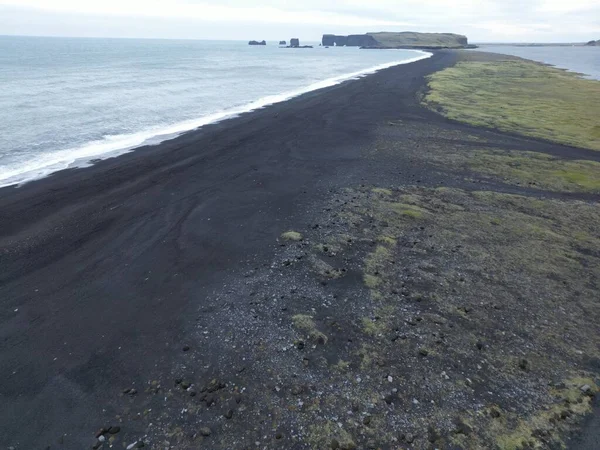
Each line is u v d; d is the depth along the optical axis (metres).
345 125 36.41
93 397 9.18
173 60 123.88
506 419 8.80
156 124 35.84
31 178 22.33
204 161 25.64
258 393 9.27
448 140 32.34
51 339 10.91
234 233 16.61
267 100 49.88
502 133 35.16
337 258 14.87
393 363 10.23
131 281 13.44
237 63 117.06
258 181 22.44
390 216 18.36
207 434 8.27
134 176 22.88
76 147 28.33
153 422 8.56
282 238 16.22
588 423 8.77
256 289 13.02
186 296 12.69
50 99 45.88
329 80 73.94
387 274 13.98
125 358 10.29
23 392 9.30
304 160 26.30
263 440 8.19
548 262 15.05
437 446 8.14
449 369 10.10
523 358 10.52
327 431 8.39
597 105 48.66
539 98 53.88
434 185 22.53
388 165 25.80
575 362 10.45
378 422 8.62
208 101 48.62
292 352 10.48
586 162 27.16
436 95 53.59
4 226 16.88
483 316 12.05
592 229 17.81
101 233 16.52
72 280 13.47
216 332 11.14
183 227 17.08
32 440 8.20
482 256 15.29
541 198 21.17
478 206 19.86
